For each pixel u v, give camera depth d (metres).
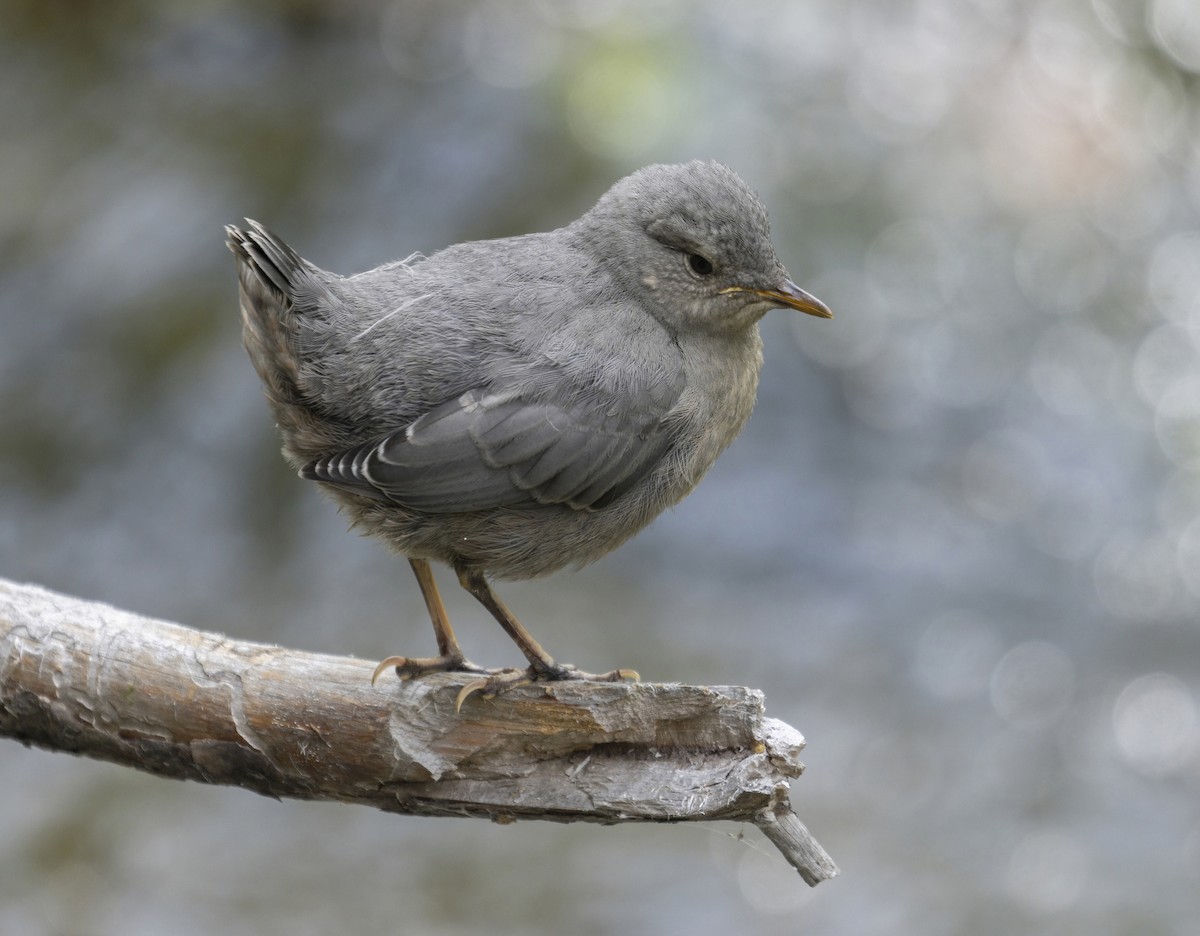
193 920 10.27
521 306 6.51
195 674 6.03
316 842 11.16
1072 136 16.00
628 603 13.73
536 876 10.69
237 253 6.05
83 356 15.69
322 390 6.24
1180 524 13.76
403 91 17.66
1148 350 14.59
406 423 6.28
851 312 14.69
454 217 16.14
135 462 15.05
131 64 18.86
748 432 14.57
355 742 5.90
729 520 14.28
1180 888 10.29
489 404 6.30
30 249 16.48
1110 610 13.30
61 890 10.60
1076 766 11.63
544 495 6.49
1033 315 14.76
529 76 17.30
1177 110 16.20
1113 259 15.04
